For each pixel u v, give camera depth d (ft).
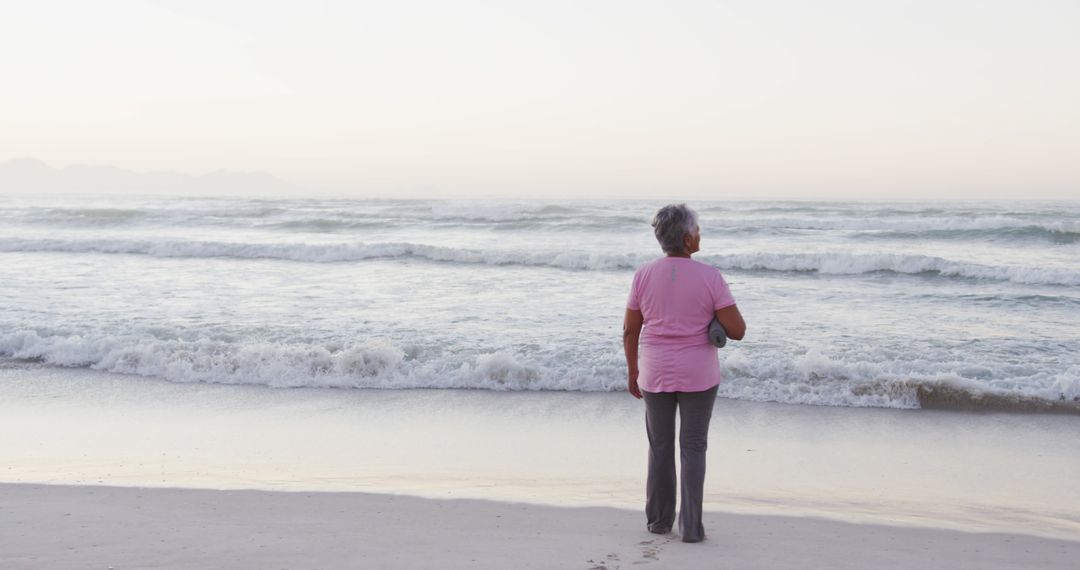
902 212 111.45
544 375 27.78
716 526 14.10
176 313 39.34
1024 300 44.21
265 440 21.31
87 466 18.66
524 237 83.15
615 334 34.12
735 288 49.11
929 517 15.03
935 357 30.37
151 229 95.09
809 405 25.11
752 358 29.27
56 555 11.99
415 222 97.14
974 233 77.61
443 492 16.39
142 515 14.38
